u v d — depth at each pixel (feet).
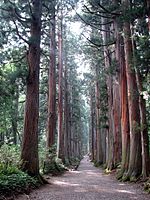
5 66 66.13
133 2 50.34
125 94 71.05
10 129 115.96
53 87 89.15
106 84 109.60
